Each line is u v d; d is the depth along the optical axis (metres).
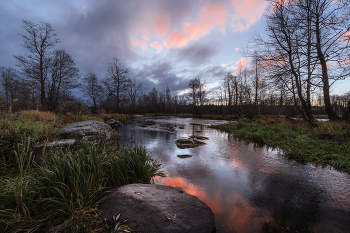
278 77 11.73
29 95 16.66
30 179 2.09
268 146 7.64
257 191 3.37
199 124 19.70
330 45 9.59
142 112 70.62
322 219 2.46
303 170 4.59
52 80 21.56
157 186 3.03
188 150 6.84
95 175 2.50
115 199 2.29
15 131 3.87
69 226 1.76
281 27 11.30
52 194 2.09
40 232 1.68
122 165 3.24
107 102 43.06
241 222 2.38
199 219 2.16
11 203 1.87
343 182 3.79
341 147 5.77
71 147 4.41
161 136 10.42
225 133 12.12
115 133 10.54
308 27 10.48
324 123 8.55
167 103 66.75
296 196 3.16
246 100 33.47
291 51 11.27
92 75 31.30
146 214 2.02
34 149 3.79
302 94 11.77
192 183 3.75
